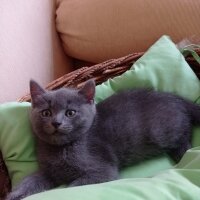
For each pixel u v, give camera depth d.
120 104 0.36
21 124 0.34
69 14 0.47
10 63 0.37
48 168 0.33
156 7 0.44
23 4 0.40
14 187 0.32
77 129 0.32
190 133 0.37
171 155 0.37
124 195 0.24
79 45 0.48
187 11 0.44
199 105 0.38
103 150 0.33
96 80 0.41
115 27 0.45
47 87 0.39
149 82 0.39
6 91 0.36
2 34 0.35
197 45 0.42
